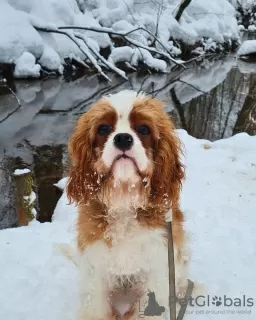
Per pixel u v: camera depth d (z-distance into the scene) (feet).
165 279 1.52
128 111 1.40
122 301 1.66
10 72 6.78
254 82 7.07
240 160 3.01
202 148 3.24
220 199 2.48
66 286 1.74
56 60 7.12
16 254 1.98
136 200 1.41
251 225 2.20
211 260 1.91
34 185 3.12
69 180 1.53
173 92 6.39
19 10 7.20
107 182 1.40
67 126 4.73
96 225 1.46
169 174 1.48
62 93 6.25
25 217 2.34
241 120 4.91
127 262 1.46
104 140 1.40
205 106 5.56
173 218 1.56
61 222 2.30
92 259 1.49
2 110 5.35
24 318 1.57
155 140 1.44
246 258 1.92
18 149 4.05
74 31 7.66
